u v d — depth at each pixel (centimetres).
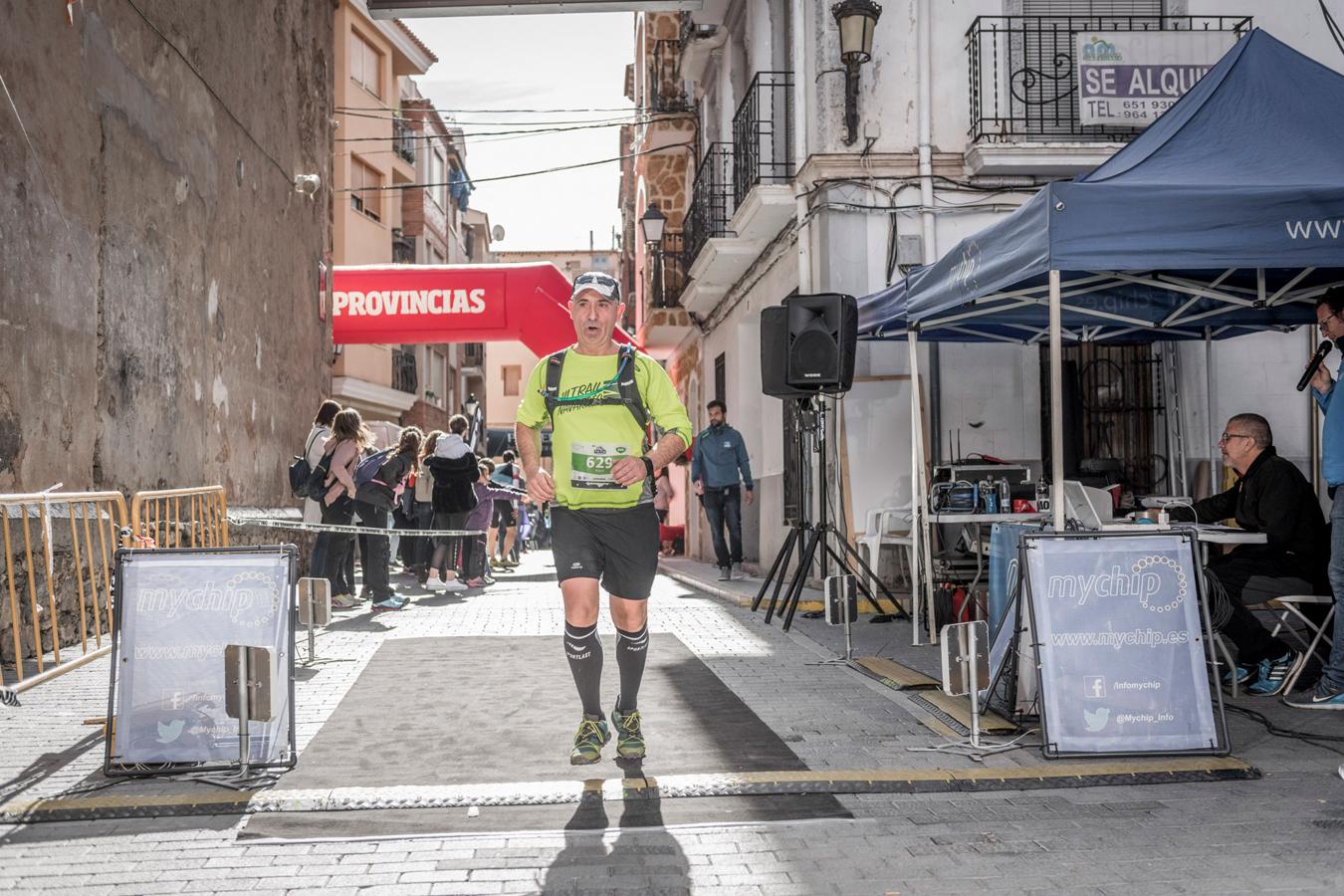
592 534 473
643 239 2552
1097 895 327
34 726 555
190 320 1042
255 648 453
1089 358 1163
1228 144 607
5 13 713
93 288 835
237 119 1195
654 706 592
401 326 1727
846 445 1131
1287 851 364
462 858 363
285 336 1387
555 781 444
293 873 351
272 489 1319
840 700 608
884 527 1069
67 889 339
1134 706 481
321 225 1575
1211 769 456
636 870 351
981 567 880
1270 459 655
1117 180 571
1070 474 1156
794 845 374
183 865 359
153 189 955
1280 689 626
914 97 1181
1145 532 496
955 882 339
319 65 1570
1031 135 1170
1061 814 408
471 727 546
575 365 471
